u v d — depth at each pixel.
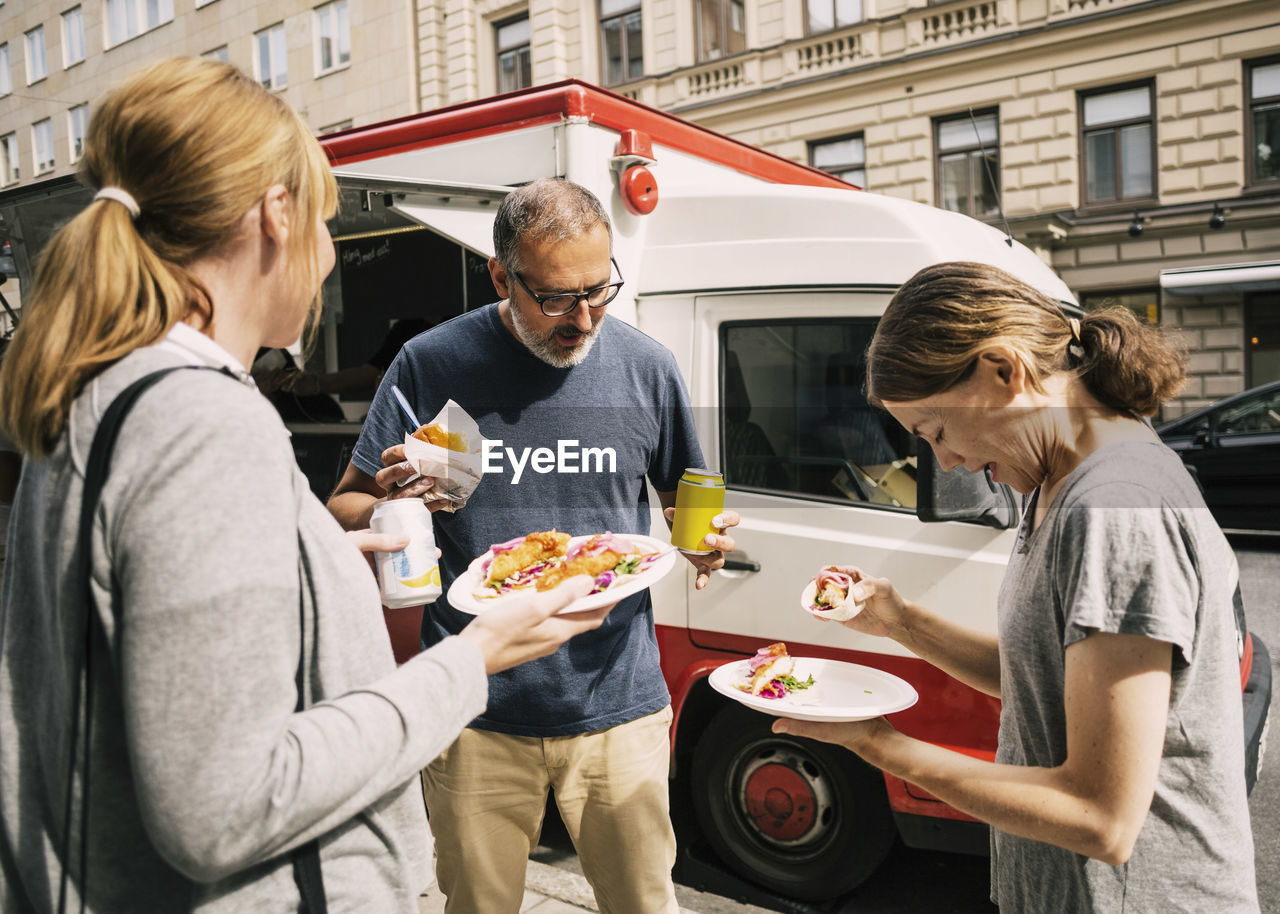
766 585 3.01
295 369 4.57
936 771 1.32
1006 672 1.36
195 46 21.59
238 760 0.89
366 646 1.11
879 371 1.38
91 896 0.98
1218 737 1.23
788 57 15.36
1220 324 13.23
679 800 3.66
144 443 0.93
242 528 0.92
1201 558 1.19
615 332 2.32
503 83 17.92
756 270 3.12
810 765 3.09
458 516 2.16
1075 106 13.72
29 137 25.19
